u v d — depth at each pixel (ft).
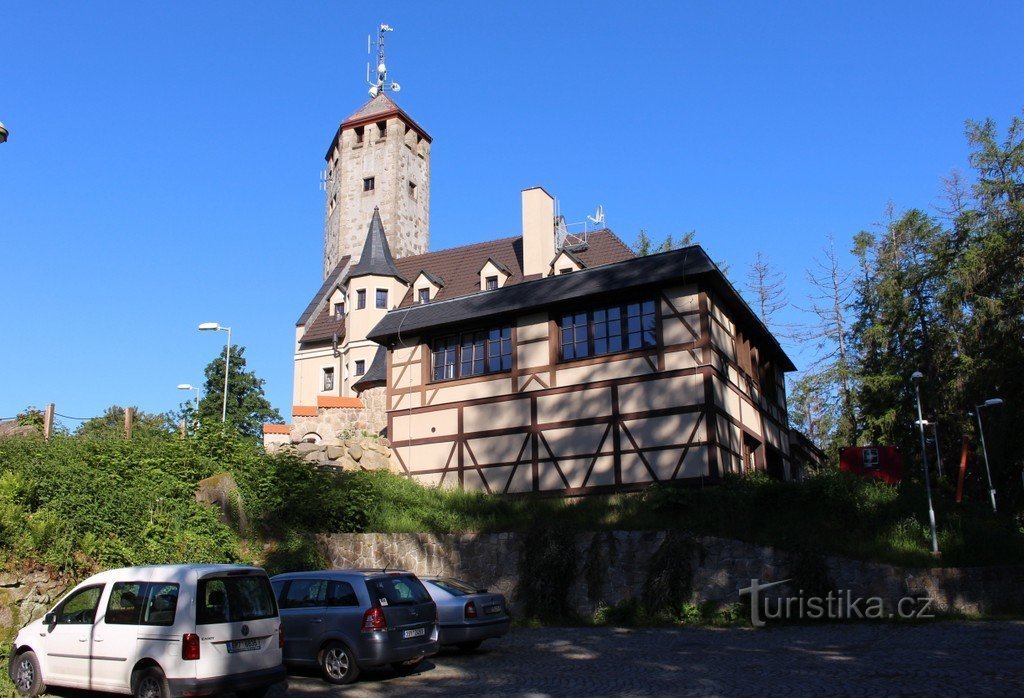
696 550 58.49
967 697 29.68
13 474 48.75
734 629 52.70
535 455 75.10
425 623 39.60
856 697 30.50
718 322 74.33
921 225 123.95
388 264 127.13
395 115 154.10
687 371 69.87
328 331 131.75
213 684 31.04
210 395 146.92
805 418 153.48
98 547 48.62
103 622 33.09
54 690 34.88
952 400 101.65
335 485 68.85
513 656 44.19
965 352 101.55
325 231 165.17
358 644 37.22
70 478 50.65
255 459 67.87
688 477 67.92
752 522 60.75
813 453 118.42
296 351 133.69
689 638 49.11
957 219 108.78
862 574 54.90
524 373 77.41
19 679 34.63
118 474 55.57
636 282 72.02
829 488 62.28
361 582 38.65
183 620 31.35
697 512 62.18
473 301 82.53
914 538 58.29
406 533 66.08
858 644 44.04
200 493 60.34
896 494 64.08
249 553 60.18
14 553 44.60
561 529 62.39
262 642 33.06
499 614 46.37
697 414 68.69
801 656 40.55
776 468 92.48
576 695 32.99
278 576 41.34
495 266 119.34
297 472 67.56
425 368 83.25
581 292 74.59
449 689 35.47
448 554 64.80
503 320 79.92
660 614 57.26
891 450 82.07
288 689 36.50
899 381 111.96
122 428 74.02
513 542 63.26
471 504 70.90
